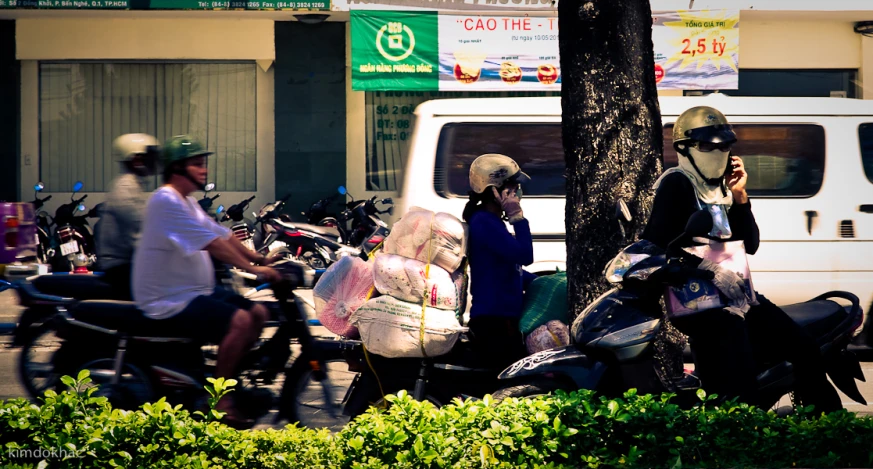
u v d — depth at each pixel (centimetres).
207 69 1659
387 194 1647
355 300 522
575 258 570
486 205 539
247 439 420
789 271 850
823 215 857
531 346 539
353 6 1540
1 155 1652
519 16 1554
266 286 621
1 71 1641
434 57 1552
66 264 1430
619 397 471
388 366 507
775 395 521
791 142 866
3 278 952
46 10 1568
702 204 456
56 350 581
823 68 1677
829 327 523
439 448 394
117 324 545
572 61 577
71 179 1669
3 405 429
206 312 527
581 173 573
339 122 1634
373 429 401
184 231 527
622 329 466
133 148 629
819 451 422
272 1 1534
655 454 416
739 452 414
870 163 871
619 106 567
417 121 859
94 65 1658
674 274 450
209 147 1670
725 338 454
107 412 429
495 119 855
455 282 511
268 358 559
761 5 1580
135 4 1527
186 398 545
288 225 1266
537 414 412
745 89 1683
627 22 569
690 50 1573
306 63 1627
